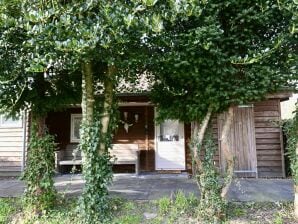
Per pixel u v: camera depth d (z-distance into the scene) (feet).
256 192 21.34
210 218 15.48
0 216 16.84
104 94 17.72
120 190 22.67
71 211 17.02
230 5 14.49
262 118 30.27
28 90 17.85
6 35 15.37
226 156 16.47
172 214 16.44
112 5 12.12
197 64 14.57
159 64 15.79
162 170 33.19
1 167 32.78
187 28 15.16
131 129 34.53
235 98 15.37
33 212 16.85
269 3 14.28
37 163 17.57
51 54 13.57
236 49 15.01
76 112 35.37
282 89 15.88
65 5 12.78
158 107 17.92
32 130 18.24
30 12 11.71
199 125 16.99
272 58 14.99
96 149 16.43
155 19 11.80
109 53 14.42
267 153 29.86
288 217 15.92
